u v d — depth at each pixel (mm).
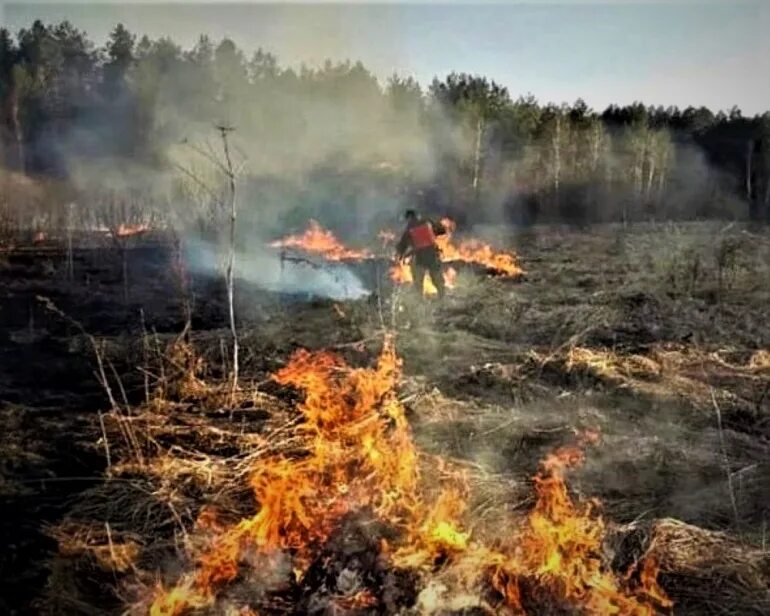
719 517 3891
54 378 5434
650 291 7227
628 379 5570
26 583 3305
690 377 5660
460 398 5258
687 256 7562
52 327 6316
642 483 4211
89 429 4707
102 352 5805
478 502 3871
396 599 3082
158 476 4156
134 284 7332
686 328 6504
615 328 6555
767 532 3752
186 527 3682
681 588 3320
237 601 3154
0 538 3594
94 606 3182
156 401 5047
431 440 4594
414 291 7371
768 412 5133
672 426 4922
